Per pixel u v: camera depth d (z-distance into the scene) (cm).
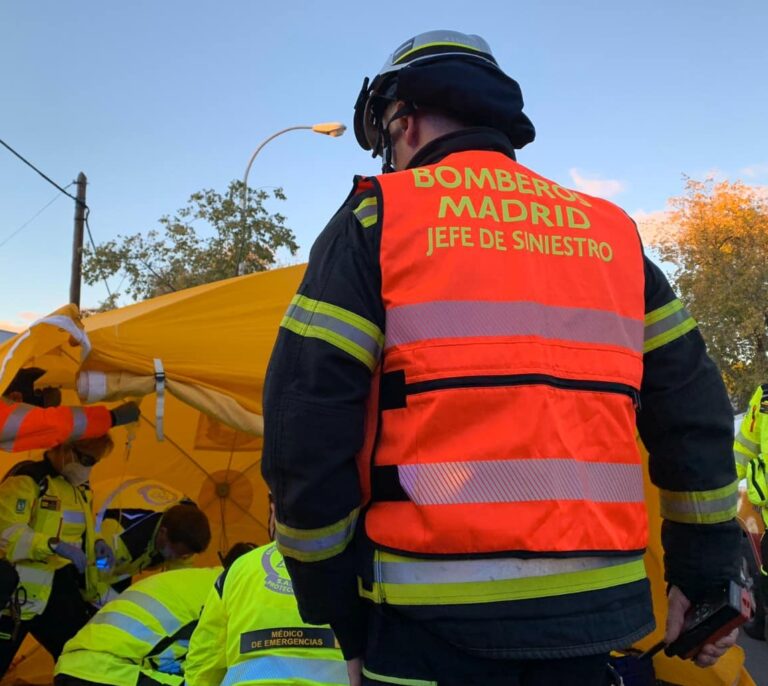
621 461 139
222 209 2780
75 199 2247
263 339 459
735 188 2891
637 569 139
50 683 485
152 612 355
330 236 145
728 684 350
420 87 160
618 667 298
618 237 158
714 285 2647
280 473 131
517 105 166
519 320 135
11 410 387
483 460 127
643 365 159
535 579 125
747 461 521
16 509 430
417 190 145
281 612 257
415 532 127
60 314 382
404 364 133
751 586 628
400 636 130
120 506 557
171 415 604
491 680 126
